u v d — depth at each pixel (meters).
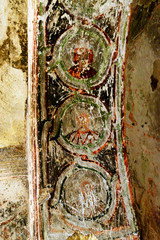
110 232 2.27
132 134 2.24
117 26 2.09
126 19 2.05
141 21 1.98
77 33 2.10
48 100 2.20
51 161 2.28
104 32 2.11
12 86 2.09
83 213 2.30
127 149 2.31
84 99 2.25
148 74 1.99
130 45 2.11
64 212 2.29
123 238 2.26
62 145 2.29
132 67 2.15
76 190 2.32
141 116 2.11
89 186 2.32
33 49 2.06
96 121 2.29
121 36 2.11
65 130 2.27
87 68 2.19
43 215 2.25
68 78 2.19
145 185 2.13
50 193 2.27
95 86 2.22
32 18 1.99
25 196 2.22
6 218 2.13
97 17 2.06
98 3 2.02
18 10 1.96
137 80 2.12
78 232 2.26
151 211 2.07
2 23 1.95
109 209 2.32
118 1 2.01
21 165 2.22
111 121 2.29
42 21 2.02
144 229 2.19
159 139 1.92
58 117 2.24
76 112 2.26
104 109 2.27
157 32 1.84
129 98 2.22
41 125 2.22
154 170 2.00
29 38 2.03
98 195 2.32
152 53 1.92
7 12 1.94
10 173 2.18
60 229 2.25
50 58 2.11
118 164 2.31
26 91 2.13
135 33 2.05
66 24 2.06
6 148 2.18
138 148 2.19
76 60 2.16
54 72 2.15
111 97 2.25
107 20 2.07
